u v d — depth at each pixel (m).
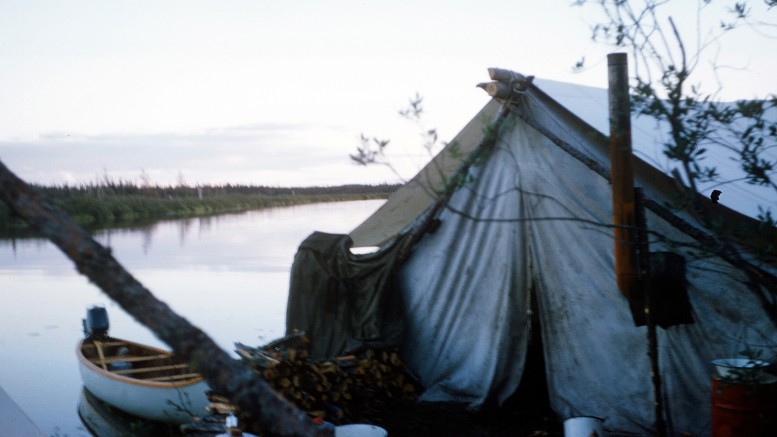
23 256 26.09
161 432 9.02
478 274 8.11
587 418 6.18
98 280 1.55
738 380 4.82
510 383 7.89
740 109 4.02
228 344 11.91
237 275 19.66
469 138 8.10
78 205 40.28
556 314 7.60
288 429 1.60
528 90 7.80
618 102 5.69
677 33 3.93
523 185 7.84
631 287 6.59
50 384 10.79
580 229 7.48
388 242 8.52
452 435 7.18
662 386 6.96
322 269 8.67
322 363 7.82
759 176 4.08
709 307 6.75
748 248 4.59
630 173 6.37
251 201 59.00
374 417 7.66
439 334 8.32
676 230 7.02
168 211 47.72
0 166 1.52
